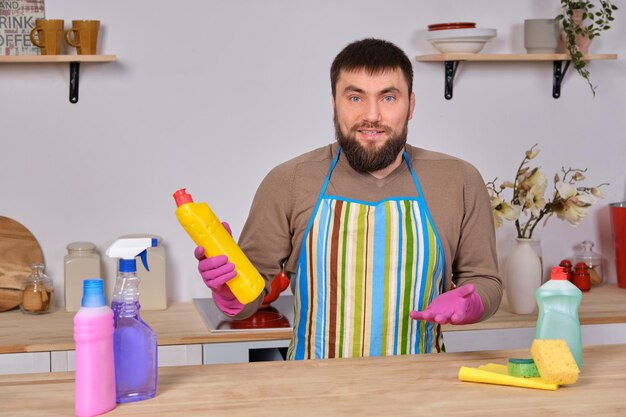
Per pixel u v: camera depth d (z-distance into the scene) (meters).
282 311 3.18
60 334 2.90
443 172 2.24
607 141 3.72
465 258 2.26
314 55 3.45
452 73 3.51
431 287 2.20
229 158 3.43
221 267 1.75
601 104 3.70
